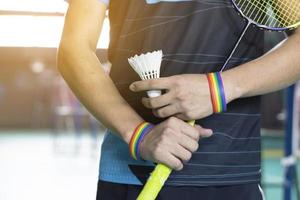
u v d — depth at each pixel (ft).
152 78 3.83
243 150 4.22
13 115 56.49
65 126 46.14
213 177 4.11
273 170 28.99
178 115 3.74
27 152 36.35
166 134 3.65
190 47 4.15
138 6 4.32
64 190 22.59
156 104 3.69
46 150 37.60
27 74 55.47
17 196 21.24
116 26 4.55
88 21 4.29
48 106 54.65
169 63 4.16
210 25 4.15
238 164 4.19
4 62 55.21
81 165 30.73
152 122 4.22
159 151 3.64
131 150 3.82
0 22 10.30
